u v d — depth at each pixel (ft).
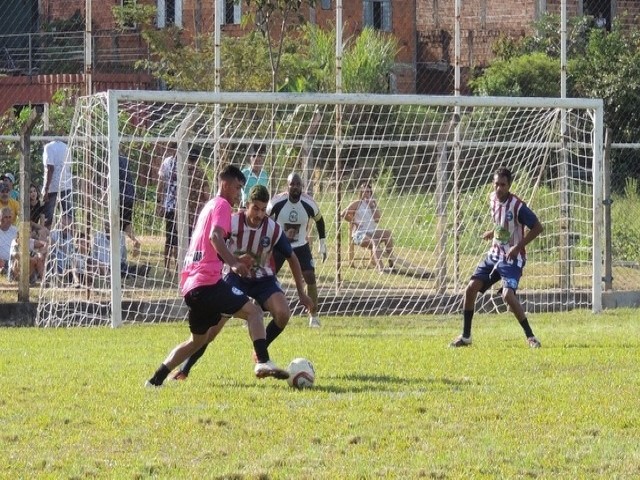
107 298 125.18
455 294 133.59
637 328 113.09
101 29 218.18
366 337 106.32
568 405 67.05
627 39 224.53
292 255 79.46
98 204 126.41
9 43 223.10
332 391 72.02
